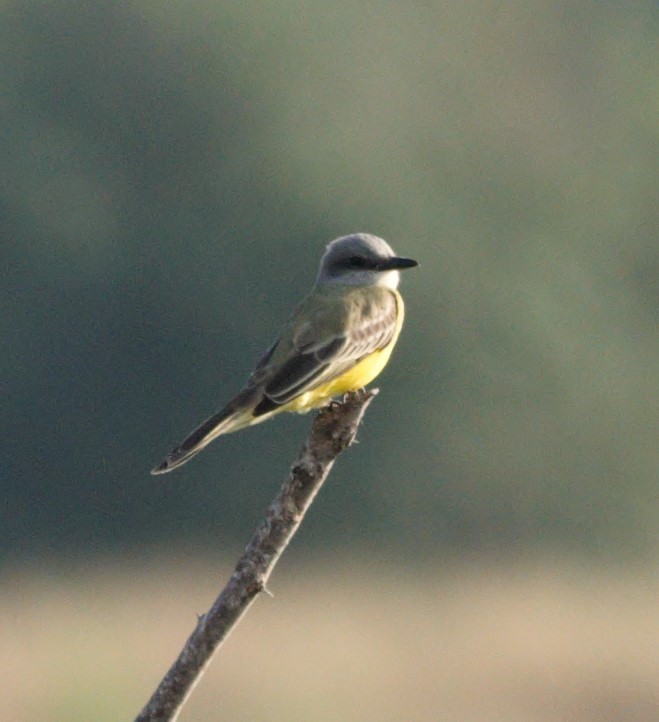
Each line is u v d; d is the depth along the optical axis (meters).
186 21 30.33
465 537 29.00
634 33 35.34
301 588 22.66
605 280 31.17
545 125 33.12
